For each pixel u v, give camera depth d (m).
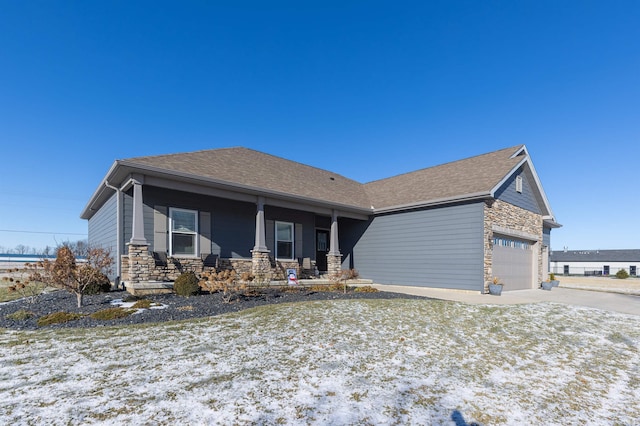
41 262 7.84
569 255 51.34
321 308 7.54
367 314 7.13
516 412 3.30
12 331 5.50
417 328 6.24
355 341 5.32
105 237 12.22
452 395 3.60
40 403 3.12
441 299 9.64
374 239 15.06
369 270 15.17
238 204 12.18
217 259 10.88
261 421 2.90
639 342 6.01
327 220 16.72
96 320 6.22
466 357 4.88
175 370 3.96
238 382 3.68
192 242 10.84
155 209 10.14
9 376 3.71
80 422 2.81
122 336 5.25
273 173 13.53
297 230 14.05
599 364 4.86
